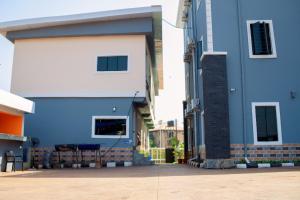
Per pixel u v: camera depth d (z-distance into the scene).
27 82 15.92
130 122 15.06
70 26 15.95
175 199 3.93
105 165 14.37
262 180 6.16
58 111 15.38
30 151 13.99
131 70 15.55
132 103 15.31
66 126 15.19
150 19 15.58
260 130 11.70
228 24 12.41
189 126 18.14
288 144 11.59
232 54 12.22
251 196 4.05
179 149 24.69
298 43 12.38
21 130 12.88
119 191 4.87
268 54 12.23
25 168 13.00
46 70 15.96
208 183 5.84
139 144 17.84
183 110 19.48
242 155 11.53
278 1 12.66
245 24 12.45
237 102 11.88
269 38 12.40
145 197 4.16
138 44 15.77
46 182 6.60
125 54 15.73
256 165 11.10
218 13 12.47
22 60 16.22
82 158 14.58
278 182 5.69
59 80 15.79
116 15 15.19
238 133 11.67
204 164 11.59
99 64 15.79
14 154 11.82
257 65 12.17
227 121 11.55
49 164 14.04
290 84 12.07
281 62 12.22
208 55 11.98
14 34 16.22
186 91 19.50
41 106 15.48
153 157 23.22
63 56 16.03
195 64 15.30
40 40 16.33
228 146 11.39
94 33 15.76
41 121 15.31
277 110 11.84
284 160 11.48
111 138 14.92
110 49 15.88
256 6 12.59
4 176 8.50
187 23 18.52
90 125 15.12
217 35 12.30
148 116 21.19
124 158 14.72
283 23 12.51
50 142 15.06
